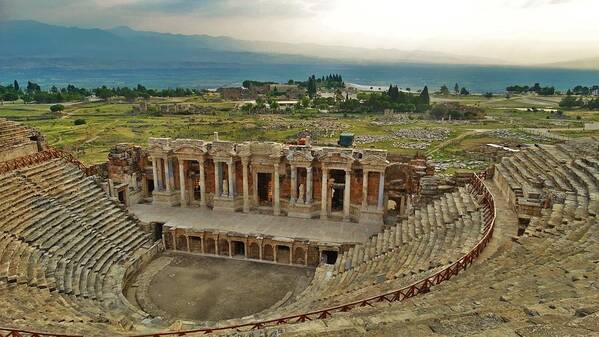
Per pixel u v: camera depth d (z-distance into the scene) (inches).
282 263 1638.8
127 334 747.4
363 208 1817.2
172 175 2017.7
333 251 1587.1
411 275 981.8
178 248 1732.3
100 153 3449.8
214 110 6397.6
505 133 4970.5
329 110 7116.1
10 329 725.3
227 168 1989.4
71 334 741.9
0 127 1699.1
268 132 4694.9
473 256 895.7
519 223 1091.3
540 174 1360.7
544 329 378.9
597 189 1097.4
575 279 595.2
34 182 1569.9
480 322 430.0
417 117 6619.1
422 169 1792.6
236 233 1656.0
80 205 1615.4
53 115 5723.4
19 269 1149.1
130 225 1704.0
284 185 1953.7
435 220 1378.0
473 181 1572.3
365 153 1771.7
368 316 526.9
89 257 1386.6
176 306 1326.3
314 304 1040.8
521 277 646.5
